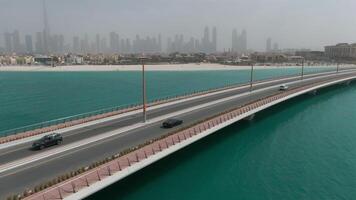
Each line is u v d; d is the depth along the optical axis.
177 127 54.47
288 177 44.22
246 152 54.22
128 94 140.50
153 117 63.50
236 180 42.75
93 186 31.11
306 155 53.34
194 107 74.88
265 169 46.97
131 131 52.06
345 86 152.75
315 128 71.56
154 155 39.69
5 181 31.78
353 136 65.06
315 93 121.44
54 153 40.66
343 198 38.34
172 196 37.38
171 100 84.94
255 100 80.81
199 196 37.69
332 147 57.78
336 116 84.69
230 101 83.75
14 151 41.75
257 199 37.62
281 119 80.00
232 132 66.69
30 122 85.12
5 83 194.25
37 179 32.25
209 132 52.56
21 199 27.34
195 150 54.75
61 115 93.62
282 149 56.25
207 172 45.09
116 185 39.62
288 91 101.31
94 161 37.53
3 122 85.44
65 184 30.81
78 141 46.09
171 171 45.00
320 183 42.44
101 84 187.00
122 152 39.47
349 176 44.75
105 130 52.88
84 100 122.62
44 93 145.25
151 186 39.81
